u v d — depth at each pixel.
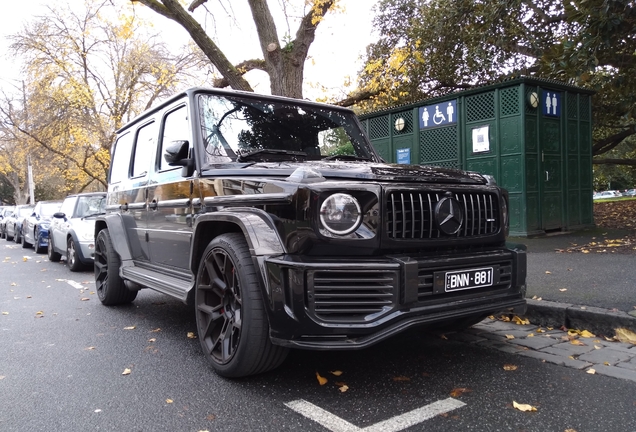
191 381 3.57
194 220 4.04
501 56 13.81
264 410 3.03
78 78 20.17
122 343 4.64
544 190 8.73
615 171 36.16
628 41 8.68
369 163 3.88
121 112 21.25
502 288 3.54
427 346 4.22
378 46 17.22
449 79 15.52
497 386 3.32
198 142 4.11
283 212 3.12
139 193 5.36
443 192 3.30
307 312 2.93
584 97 9.62
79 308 6.29
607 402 3.02
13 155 33.59
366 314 2.99
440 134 9.46
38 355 4.32
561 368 3.62
